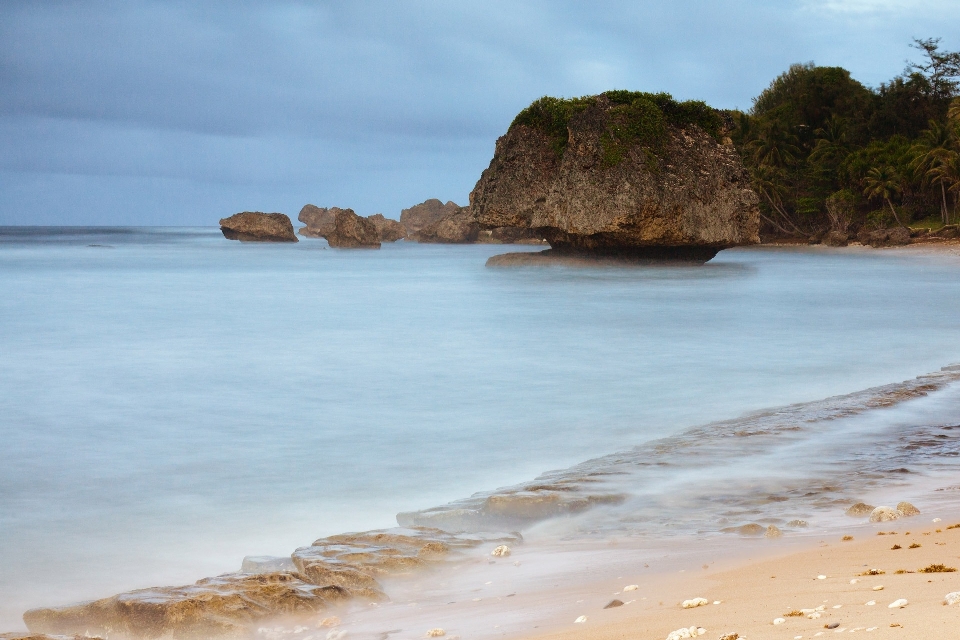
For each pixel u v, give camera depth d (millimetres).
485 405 17797
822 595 5543
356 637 5977
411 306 41938
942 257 83188
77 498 11344
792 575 6402
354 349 26969
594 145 64812
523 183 70625
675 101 68188
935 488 10109
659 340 28141
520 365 23281
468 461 13164
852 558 6828
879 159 109500
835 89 121750
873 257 86250
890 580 5758
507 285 55188
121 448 14266
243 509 10797
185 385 20656
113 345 28328
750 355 24328
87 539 9703
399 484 11922
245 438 14945
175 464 13156
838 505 9500
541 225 69750
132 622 6676
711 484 10672
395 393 19344
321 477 12320
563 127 68500
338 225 131250
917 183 105375
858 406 15383
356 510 10727
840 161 113875
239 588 7055
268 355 25781
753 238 69125
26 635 6344
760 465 11555
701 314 36406
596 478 11031
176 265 85125
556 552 8203
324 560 7934
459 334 30688
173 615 6551
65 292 51625
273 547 9406
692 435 13672
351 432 15344
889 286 50594
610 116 65312
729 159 68062
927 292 46156
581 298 45188
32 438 15070
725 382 20000
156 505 11016
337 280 62594
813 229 117562
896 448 12359
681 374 21297
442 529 9516
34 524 10250
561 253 73062
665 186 63906
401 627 6141
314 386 20391
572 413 16750
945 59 125625
